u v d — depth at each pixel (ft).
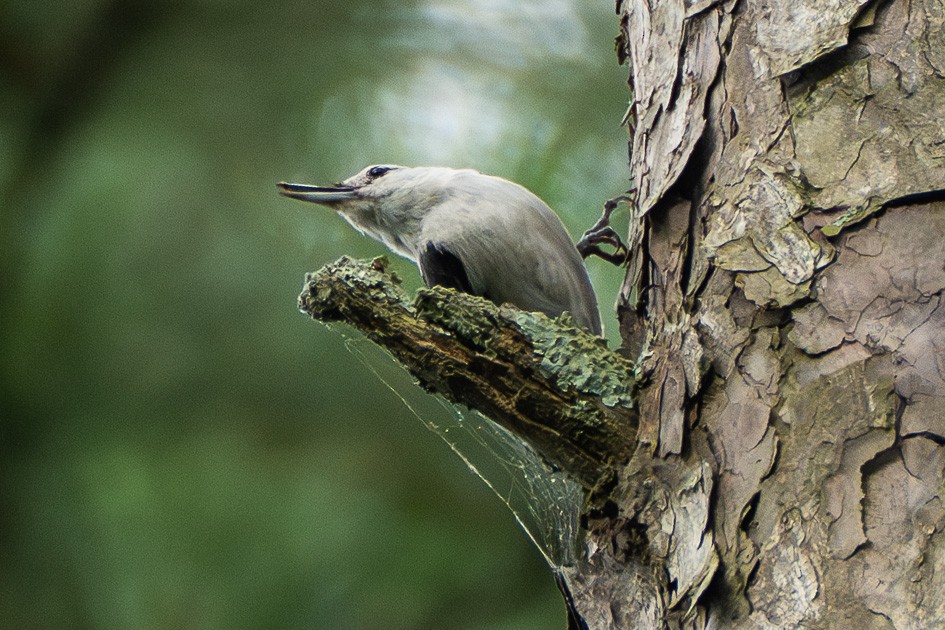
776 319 12.16
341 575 28.37
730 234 12.83
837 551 11.02
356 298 14.46
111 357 29.22
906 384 11.21
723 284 12.67
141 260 29.84
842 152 12.36
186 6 32.55
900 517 10.86
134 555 28.58
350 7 32.32
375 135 31.81
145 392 29.17
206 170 30.83
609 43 32.99
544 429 13.57
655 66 15.12
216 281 29.48
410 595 28.35
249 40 32.24
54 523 28.63
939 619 10.36
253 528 28.60
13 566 28.25
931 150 11.91
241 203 30.60
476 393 13.91
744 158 13.08
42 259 30.09
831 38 12.72
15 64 32.22
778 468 11.66
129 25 32.45
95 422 29.27
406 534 28.86
